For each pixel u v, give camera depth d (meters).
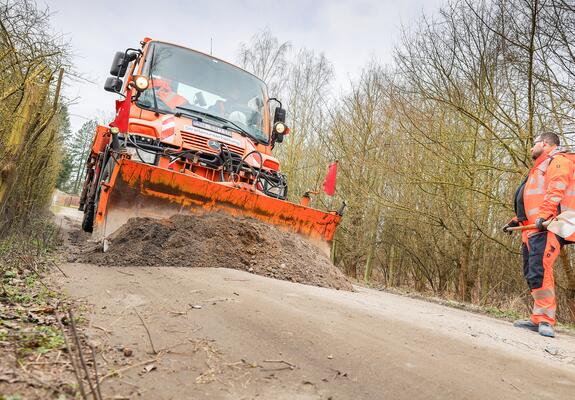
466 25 9.19
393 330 3.41
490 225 11.69
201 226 5.70
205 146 6.52
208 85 7.39
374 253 16.52
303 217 6.76
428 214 11.18
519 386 2.53
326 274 5.99
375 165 11.98
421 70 9.99
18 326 2.78
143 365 2.40
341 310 3.84
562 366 3.04
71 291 3.85
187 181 5.87
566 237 4.60
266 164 7.15
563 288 8.73
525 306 10.34
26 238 6.78
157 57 7.17
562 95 7.43
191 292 3.93
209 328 3.04
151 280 4.35
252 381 2.31
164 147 6.29
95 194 7.40
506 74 8.37
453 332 3.69
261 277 5.10
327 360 2.62
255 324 3.15
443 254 12.59
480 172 10.24
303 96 19.16
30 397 1.88
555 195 4.65
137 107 6.68
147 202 5.75
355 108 15.04
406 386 2.36
